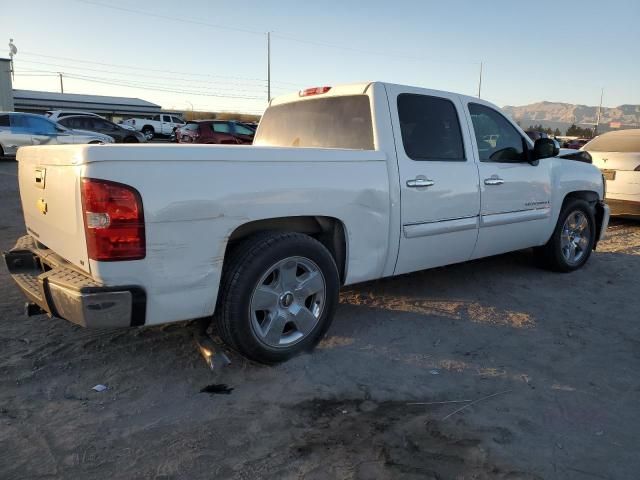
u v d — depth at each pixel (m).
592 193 6.23
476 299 5.04
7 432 2.75
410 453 2.66
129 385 3.28
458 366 3.65
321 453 2.65
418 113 4.41
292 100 4.93
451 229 4.55
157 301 3.01
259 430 2.84
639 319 4.62
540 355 3.85
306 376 3.44
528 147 5.36
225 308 3.28
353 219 3.82
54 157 3.17
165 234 2.96
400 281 5.53
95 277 2.88
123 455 2.60
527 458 2.64
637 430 2.92
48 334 3.95
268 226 3.57
